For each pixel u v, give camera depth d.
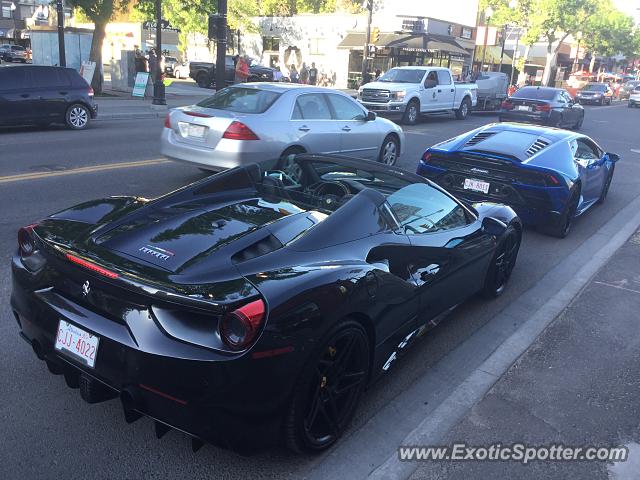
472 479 2.90
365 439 3.16
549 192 6.93
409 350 4.25
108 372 2.64
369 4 30.70
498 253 5.06
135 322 2.60
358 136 9.55
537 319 4.91
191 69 33.56
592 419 3.47
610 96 44.19
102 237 3.10
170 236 3.08
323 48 42.50
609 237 7.75
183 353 2.45
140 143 12.65
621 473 3.00
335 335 2.80
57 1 21.84
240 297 2.47
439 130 18.59
